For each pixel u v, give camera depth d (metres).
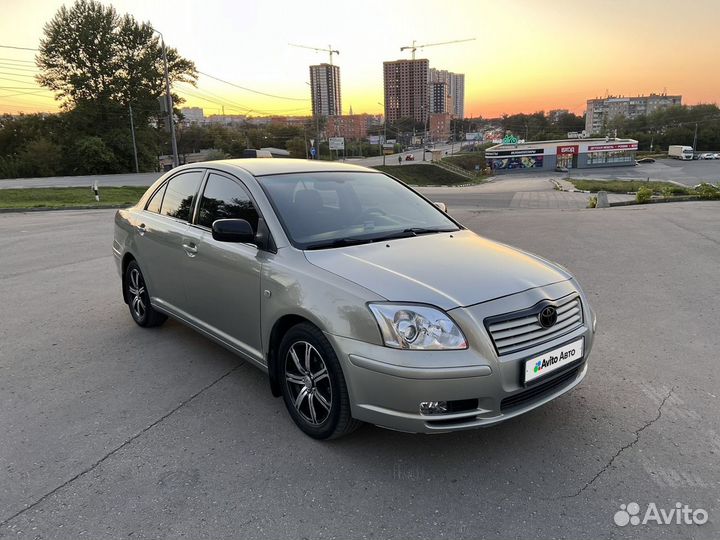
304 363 3.02
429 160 98.88
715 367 3.94
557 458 2.83
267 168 3.91
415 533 2.29
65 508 2.46
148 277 4.59
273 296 3.07
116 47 53.69
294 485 2.62
